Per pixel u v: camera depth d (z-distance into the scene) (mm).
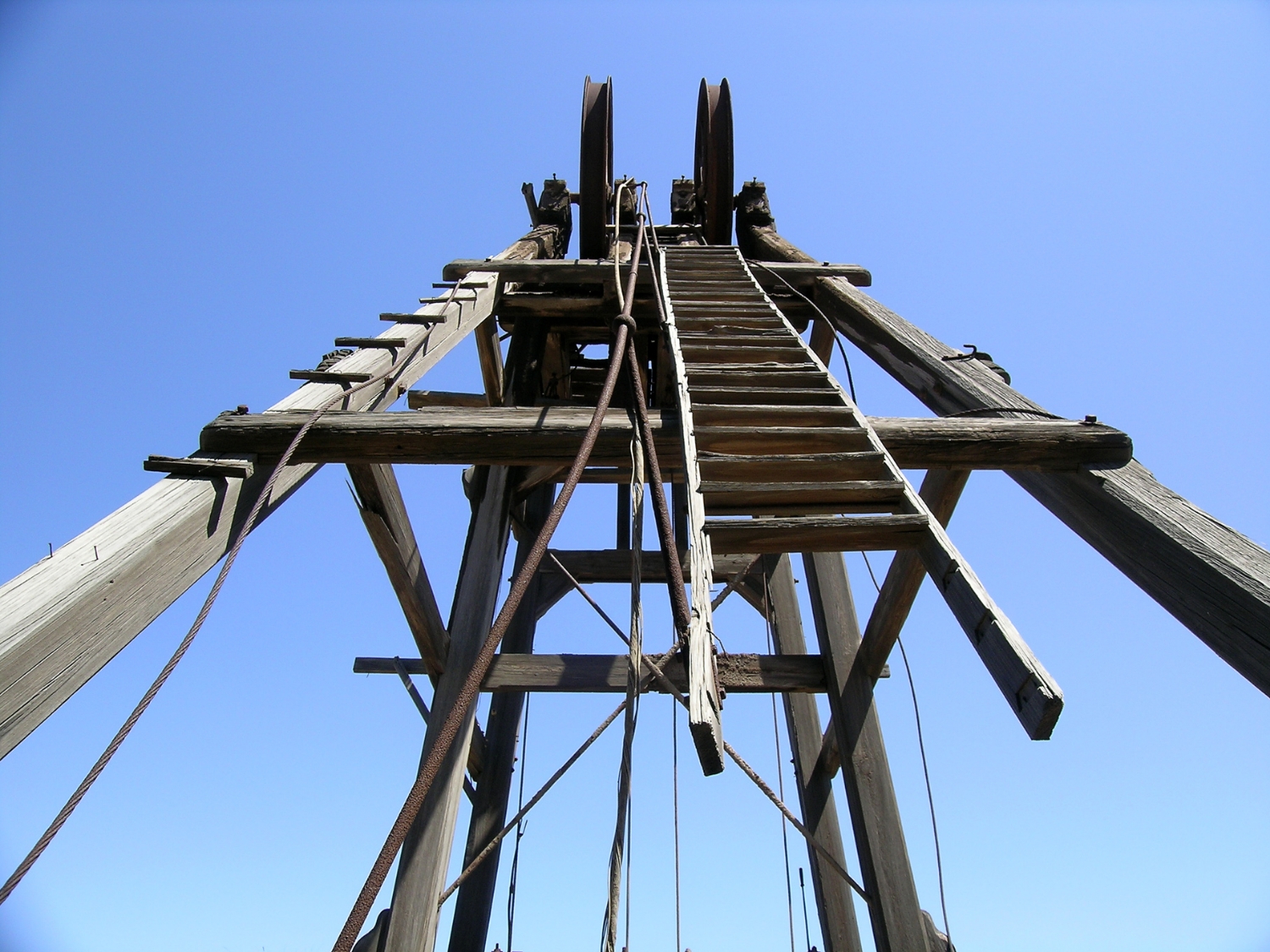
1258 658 2869
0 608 2504
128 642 2898
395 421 4055
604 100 8156
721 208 8766
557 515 3021
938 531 3092
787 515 3510
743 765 4375
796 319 7352
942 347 5227
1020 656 2424
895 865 4645
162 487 3385
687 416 4000
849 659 5395
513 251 7207
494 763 5793
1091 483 3871
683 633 2799
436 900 4082
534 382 6852
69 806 2201
